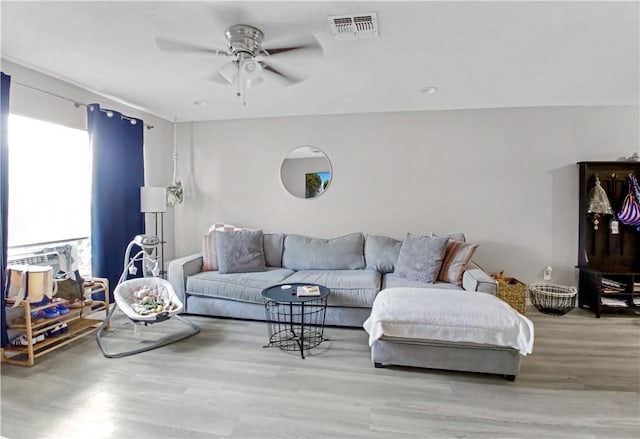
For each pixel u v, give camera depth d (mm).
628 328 3330
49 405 2100
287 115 4375
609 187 3875
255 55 2291
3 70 2705
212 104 3852
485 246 4078
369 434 1860
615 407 2098
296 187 4465
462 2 1859
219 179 4672
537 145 3949
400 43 2346
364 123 4254
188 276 3676
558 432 1873
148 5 1900
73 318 3002
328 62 2664
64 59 2641
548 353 2803
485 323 2355
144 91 3398
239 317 3533
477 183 4062
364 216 4316
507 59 2613
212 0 1846
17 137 2904
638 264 3879
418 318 2432
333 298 3270
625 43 2334
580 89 3305
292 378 2426
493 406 2105
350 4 1882
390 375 2471
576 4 1870
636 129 3807
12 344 2674
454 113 4062
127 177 3846
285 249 4145
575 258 3955
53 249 3248
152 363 2635
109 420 1968
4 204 2619
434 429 1898
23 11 1961
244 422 1956
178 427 1912
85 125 3451
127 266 3332
